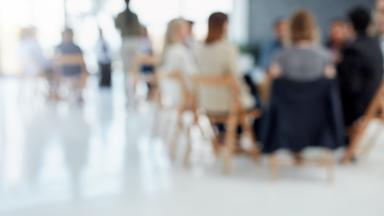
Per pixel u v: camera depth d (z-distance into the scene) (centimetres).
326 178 303
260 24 905
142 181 294
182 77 341
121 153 365
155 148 382
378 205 252
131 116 531
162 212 242
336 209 246
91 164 332
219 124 357
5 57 980
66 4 940
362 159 349
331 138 286
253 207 249
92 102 648
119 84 873
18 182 289
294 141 287
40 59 662
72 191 274
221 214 239
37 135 430
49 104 630
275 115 285
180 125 364
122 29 538
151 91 602
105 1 916
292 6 864
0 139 412
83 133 439
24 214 238
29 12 949
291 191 276
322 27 834
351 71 323
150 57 512
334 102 280
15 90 776
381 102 314
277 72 297
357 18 327
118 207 249
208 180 298
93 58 926
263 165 335
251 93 355
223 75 312
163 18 955
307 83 277
